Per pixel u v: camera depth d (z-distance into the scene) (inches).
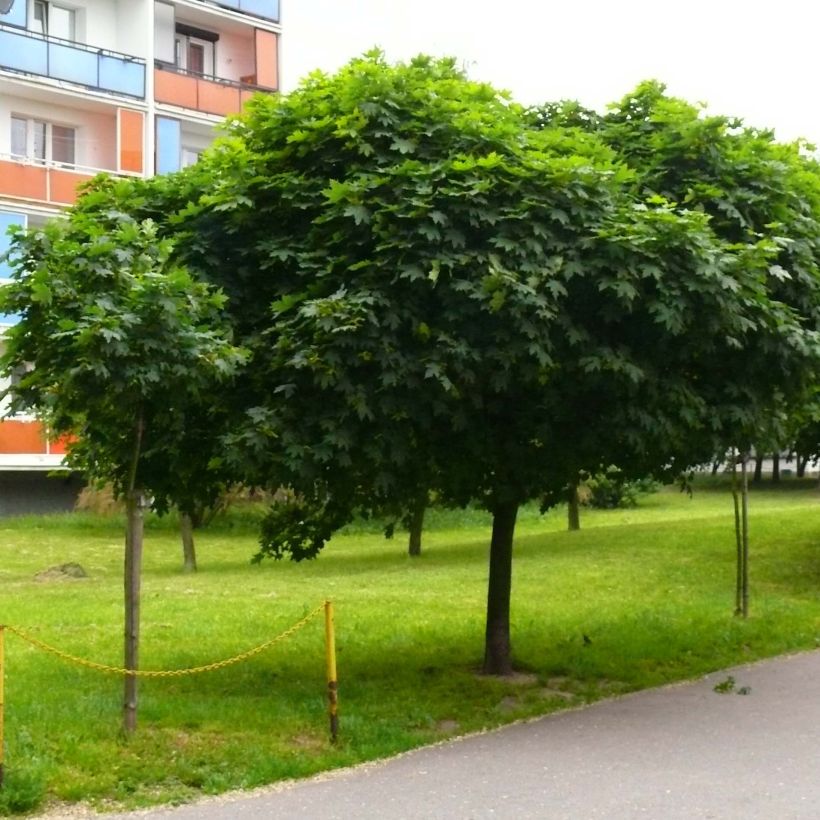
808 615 637.3
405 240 370.0
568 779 319.6
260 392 381.4
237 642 531.8
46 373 320.5
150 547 1153.4
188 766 318.3
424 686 436.8
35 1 1218.0
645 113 472.4
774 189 437.7
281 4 1374.3
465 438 399.9
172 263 375.6
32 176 1173.7
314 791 308.8
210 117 1301.7
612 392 391.5
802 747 357.7
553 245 374.3
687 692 450.6
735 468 634.2
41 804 292.2
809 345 397.7
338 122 391.2
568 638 542.9
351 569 918.4
